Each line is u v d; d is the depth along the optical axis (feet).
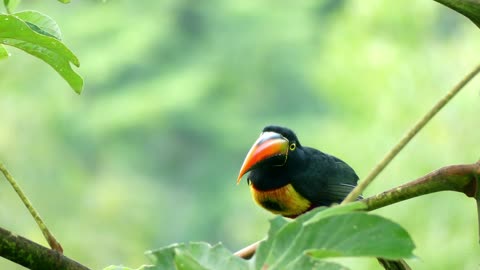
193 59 120.67
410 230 35.78
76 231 50.08
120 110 110.93
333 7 122.01
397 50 45.34
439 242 35.22
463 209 35.22
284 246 9.23
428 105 41.98
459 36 56.44
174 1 121.90
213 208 107.96
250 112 120.16
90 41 115.55
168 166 114.73
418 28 47.06
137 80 117.50
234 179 114.93
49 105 72.64
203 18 122.11
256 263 9.23
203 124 115.24
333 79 46.11
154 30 117.70
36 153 51.62
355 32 47.37
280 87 121.19
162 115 115.03
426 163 38.01
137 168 111.45
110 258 50.26
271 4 121.39
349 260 32.37
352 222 9.11
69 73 11.42
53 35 11.76
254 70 121.39
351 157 41.55
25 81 52.11
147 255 9.62
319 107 119.75
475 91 38.83
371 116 43.39
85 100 111.14
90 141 107.34
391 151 10.69
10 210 41.98
